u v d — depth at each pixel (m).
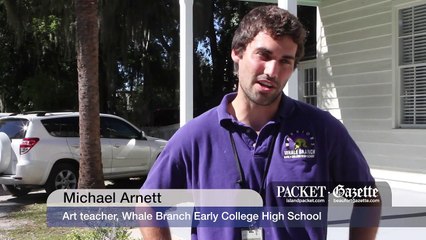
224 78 22.45
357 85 9.86
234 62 2.17
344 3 10.12
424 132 8.30
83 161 8.53
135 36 19.19
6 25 21.41
